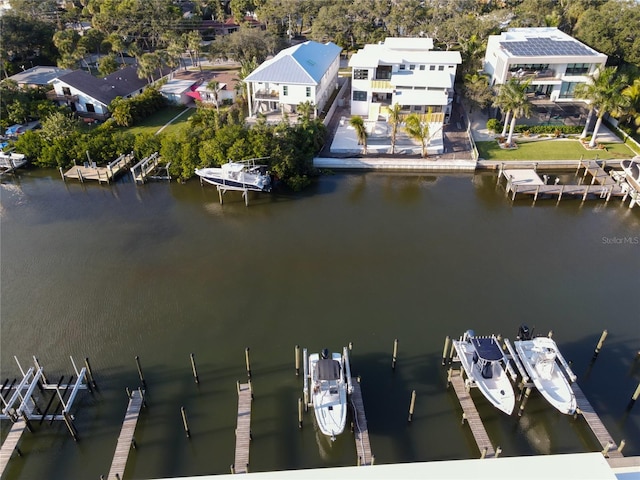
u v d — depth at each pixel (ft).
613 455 86.07
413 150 193.16
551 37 233.35
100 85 239.71
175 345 110.32
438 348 108.17
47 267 136.26
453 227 151.94
